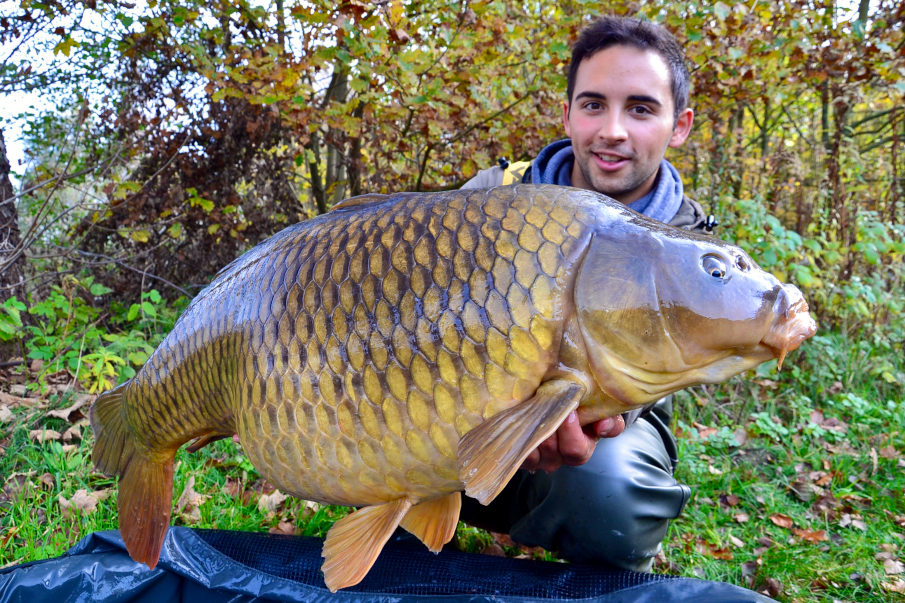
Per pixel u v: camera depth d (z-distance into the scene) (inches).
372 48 143.8
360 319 50.5
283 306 54.2
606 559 71.1
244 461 108.1
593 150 79.0
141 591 66.3
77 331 152.0
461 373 47.8
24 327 154.5
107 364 131.3
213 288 60.8
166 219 184.7
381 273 50.4
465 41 151.3
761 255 168.1
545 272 47.4
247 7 166.9
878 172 239.8
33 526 87.8
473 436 46.3
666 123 78.6
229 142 183.6
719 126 203.3
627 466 70.4
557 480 70.1
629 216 50.1
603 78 77.0
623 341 47.4
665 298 47.2
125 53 177.8
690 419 144.2
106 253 186.1
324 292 52.4
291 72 151.1
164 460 65.6
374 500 53.2
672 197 80.3
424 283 48.9
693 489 111.5
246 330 56.2
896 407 150.3
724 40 164.4
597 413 50.8
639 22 77.9
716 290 47.1
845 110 198.1
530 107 182.4
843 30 182.7
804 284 168.9
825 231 200.8
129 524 65.3
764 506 112.4
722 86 178.1
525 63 180.5
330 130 179.3
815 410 153.7
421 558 68.4
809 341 167.2
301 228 57.7
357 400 50.5
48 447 109.0
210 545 69.8
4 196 164.7
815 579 91.3
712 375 48.9
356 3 133.8
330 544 53.6
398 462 50.2
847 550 97.7
